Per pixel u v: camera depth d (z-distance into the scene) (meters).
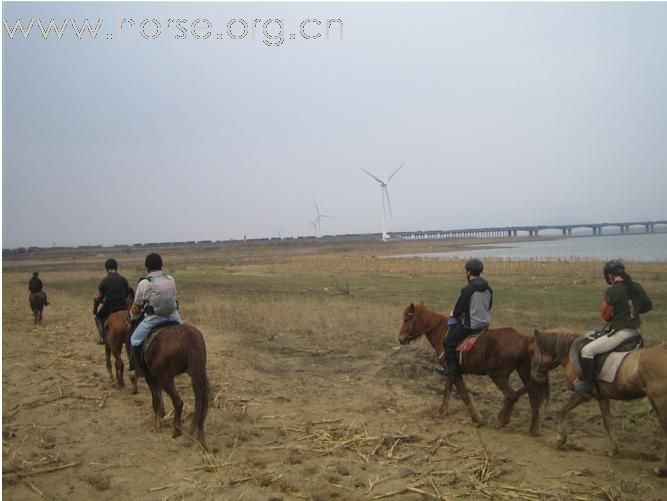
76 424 8.59
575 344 7.10
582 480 6.39
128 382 11.31
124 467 6.95
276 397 10.02
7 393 10.29
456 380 8.54
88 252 138.38
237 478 6.54
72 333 17.42
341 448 7.50
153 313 8.19
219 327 17.25
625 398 6.70
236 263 62.41
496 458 7.02
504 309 19.22
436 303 21.59
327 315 18.25
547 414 8.84
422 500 5.98
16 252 150.00
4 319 20.89
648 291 23.70
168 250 129.62
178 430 7.93
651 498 5.89
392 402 9.59
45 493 6.27
